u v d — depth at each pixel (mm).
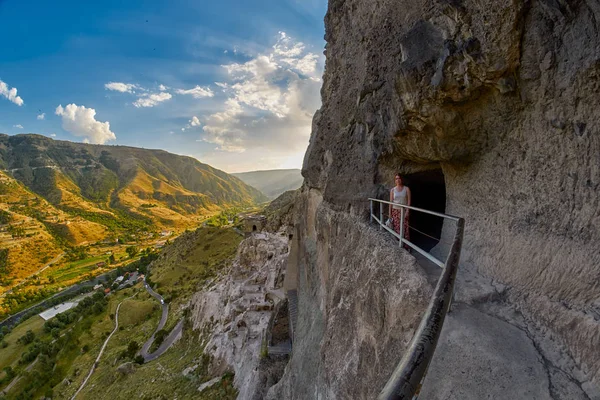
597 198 3471
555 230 3973
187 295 67125
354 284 7566
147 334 53875
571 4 3459
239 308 32656
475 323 3916
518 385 3057
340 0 12594
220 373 25344
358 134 9500
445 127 5492
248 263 46281
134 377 34094
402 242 5766
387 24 7348
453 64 4820
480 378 3207
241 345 25875
